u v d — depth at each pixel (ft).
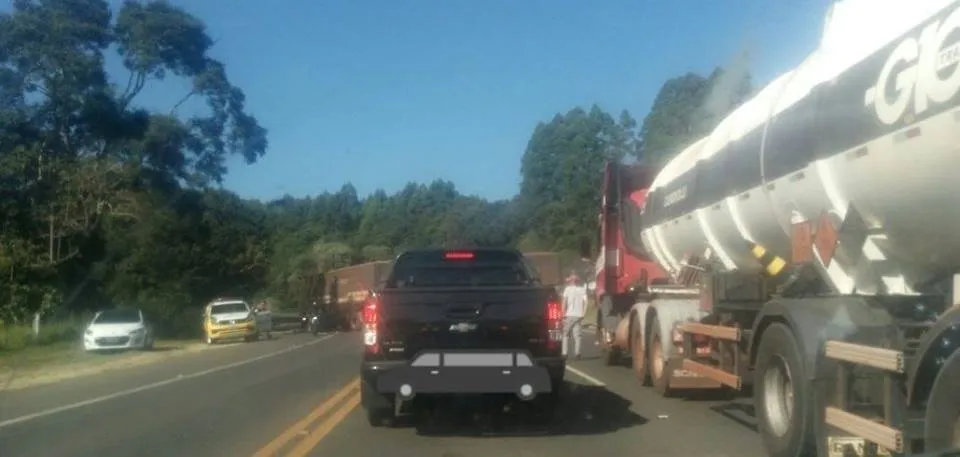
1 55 144.25
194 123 164.14
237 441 38.06
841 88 30.81
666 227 56.80
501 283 44.06
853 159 29.89
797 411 29.73
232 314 132.57
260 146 169.37
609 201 69.46
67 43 146.61
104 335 106.01
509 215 225.76
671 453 34.35
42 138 146.82
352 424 41.70
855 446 28.19
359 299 161.68
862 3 31.35
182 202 163.73
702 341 43.88
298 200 398.62
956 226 26.48
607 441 37.01
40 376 75.41
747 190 40.40
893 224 29.27
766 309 32.24
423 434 38.96
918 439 24.76
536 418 40.63
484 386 36.45
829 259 32.78
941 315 25.75
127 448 37.01
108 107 150.82
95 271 153.58
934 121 25.02
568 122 209.67
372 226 327.47
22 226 143.33
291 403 50.03
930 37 25.77
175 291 161.48
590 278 80.12
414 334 36.78
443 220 255.91
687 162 52.60
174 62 160.04
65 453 36.27
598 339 71.46
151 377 70.90
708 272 44.50
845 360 27.58
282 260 314.35
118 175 150.92
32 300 130.21
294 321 228.84
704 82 147.74
